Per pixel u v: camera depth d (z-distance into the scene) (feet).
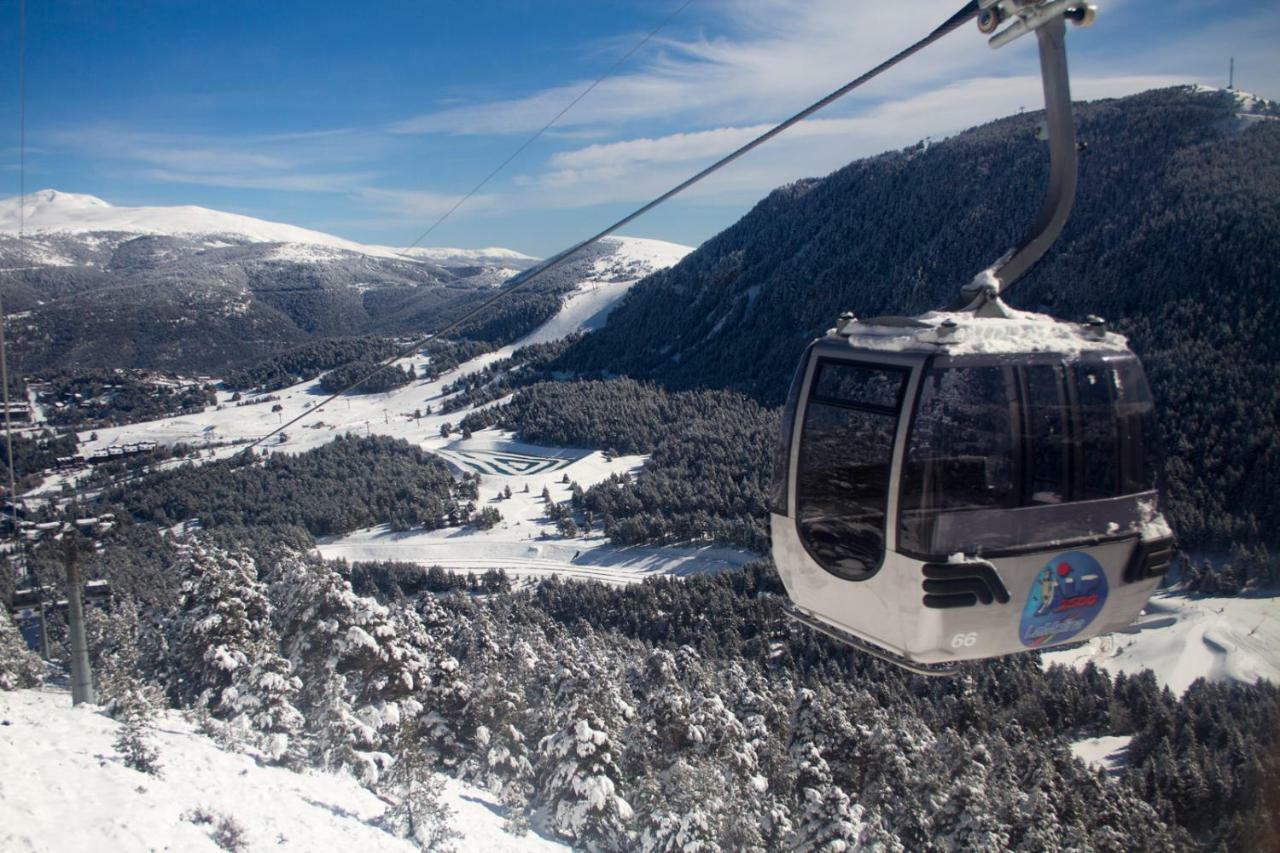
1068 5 21.89
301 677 114.93
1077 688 245.04
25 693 94.79
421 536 560.61
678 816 101.40
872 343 23.90
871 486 22.66
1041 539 21.85
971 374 22.04
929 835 118.01
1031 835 123.95
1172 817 182.91
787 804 127.44
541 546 511.81
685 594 346.13
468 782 122.52
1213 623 295.69
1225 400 434.30
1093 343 23.59
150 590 350.02
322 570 117.60
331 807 79.71
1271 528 356.79
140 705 82.89
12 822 46.85
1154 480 23.52
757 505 487.61
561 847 102.32
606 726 111.75
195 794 63.82
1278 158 616.80
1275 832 169.58
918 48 26.22
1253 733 211.41
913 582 21.54
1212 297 519.60
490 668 135.74
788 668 277.64
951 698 228.84
